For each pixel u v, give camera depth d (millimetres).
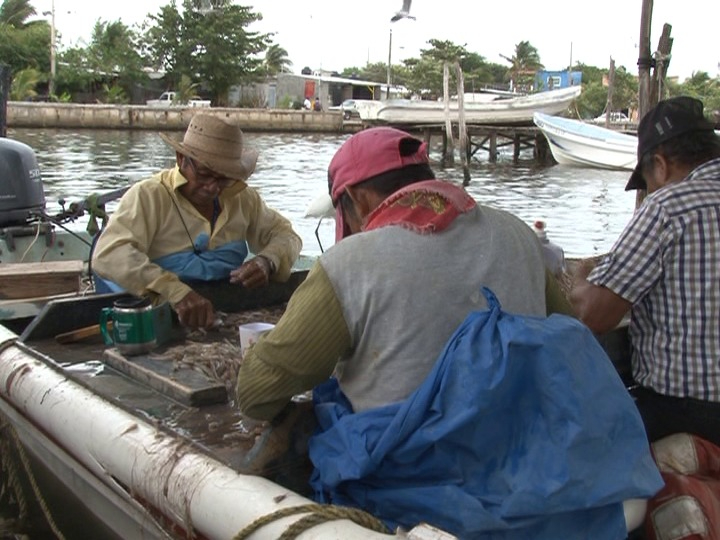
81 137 33594
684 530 1950
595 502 1541
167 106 41312
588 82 74250
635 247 2211
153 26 50875
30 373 2756
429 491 1599
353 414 1740
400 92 56500
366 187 1903
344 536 1571
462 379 1546
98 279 3746
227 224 3453
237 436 2102
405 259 1695
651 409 2314
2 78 5934
